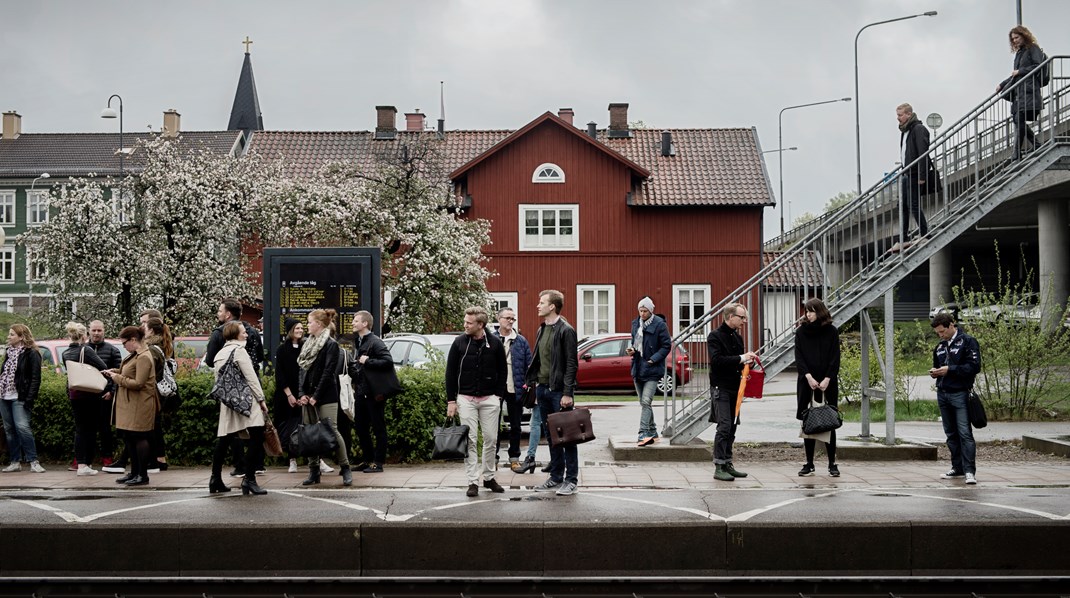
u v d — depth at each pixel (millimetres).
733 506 9578
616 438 14859
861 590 7906
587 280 40531
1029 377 18625
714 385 11672
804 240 14273
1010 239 47406
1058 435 14938
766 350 14250
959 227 13734
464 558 8625
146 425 11453
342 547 8625
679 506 9586
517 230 40500
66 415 13531
